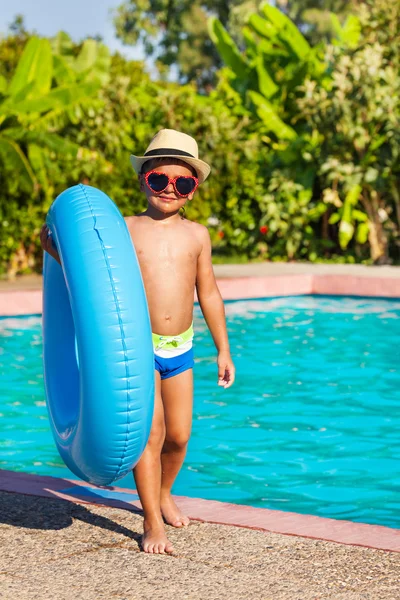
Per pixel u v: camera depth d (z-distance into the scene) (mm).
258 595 3268
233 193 19391
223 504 4520
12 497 4594
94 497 4625
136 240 4027
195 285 4234
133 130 18453
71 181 17266
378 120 17984
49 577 3453
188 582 3408
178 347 4059
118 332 3453
